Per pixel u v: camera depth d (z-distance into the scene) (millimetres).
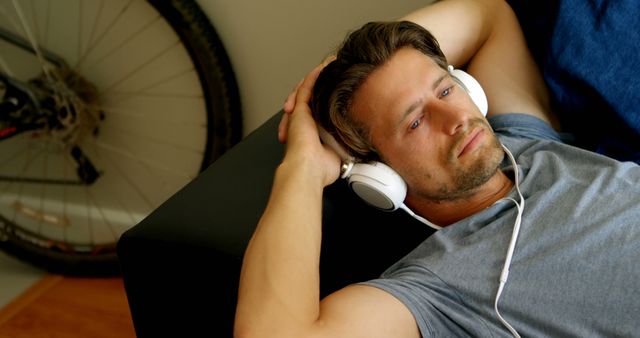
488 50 1177
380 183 903
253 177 942
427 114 898
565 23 1072
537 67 1176
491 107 1146
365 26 974
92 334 1592
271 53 1467
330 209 946
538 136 1073
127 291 907
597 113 1089
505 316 778
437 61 945
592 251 781
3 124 1573
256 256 745
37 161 1863
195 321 884
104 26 1573
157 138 1735
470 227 886
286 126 982
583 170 930
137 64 1614
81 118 1669
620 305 743
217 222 853
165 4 1388
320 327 702
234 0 1411
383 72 907
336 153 944
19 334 1617
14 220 1955
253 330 687
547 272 782
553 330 757
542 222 836
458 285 799
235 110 1536
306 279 730
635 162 1059
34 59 1677
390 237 999
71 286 1799
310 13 1375
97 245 1795
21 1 1604
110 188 1876
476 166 889
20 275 1879
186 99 1631
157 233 846
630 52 1033
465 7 1170
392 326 740
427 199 957
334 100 927
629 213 812
